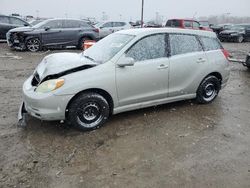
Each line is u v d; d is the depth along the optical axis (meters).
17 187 3.31
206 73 5.88
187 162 3.87
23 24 16.50
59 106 4.33
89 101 4.54
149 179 3.50
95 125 4.70
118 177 3.53
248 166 3.83
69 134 4.55
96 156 3.97
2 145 4.16
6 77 8.27
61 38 14.19
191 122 5.17
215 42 6.16
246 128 5.03
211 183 3.45
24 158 3.86
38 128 4.72
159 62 5.16
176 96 5.60
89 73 4.51
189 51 5.66
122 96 4.87
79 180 3.46
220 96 6.90
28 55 12.60
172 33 5.46
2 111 5.41
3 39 16.27
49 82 4.35
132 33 5.22
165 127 4.92
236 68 10.82
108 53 4.96
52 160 3.84
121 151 4.11
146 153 4.07
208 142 4.45
